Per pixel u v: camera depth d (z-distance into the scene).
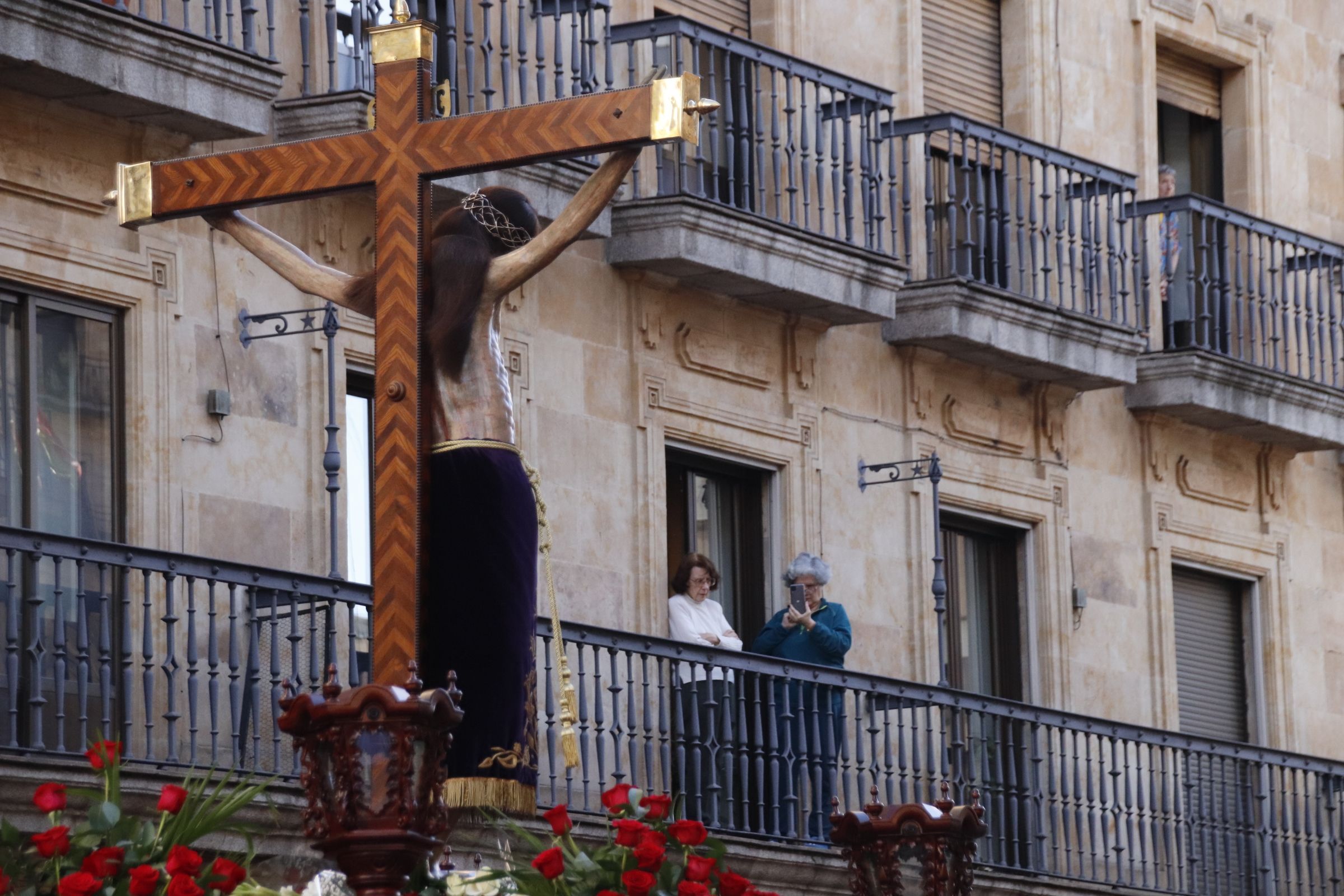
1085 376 25.03
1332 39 29.89
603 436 21.23
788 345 22.94
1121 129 27.03
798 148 23.11
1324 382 27.80
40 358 17.33
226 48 17.47
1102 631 25.89
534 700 8.92
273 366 18.73
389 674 8.65
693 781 20.80
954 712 22.80
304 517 18.84
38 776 15.09
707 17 23.16
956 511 24.55
